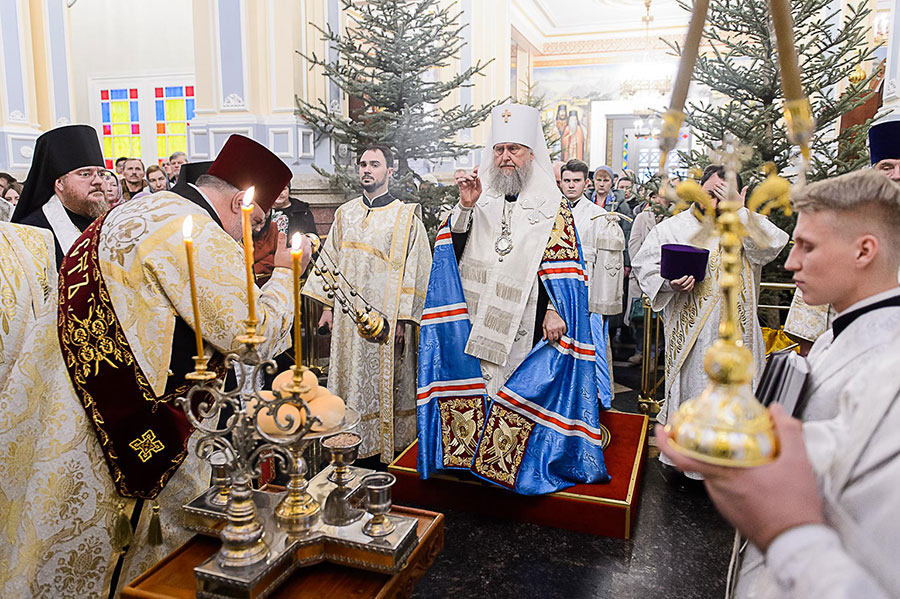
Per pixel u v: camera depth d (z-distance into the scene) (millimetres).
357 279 3941
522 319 3217
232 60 6031
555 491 3111
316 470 3174
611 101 15594
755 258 3520
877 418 922
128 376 1899
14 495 1936
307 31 6176
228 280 1919
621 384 5684
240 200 2209
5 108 6895
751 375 821
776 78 4441
